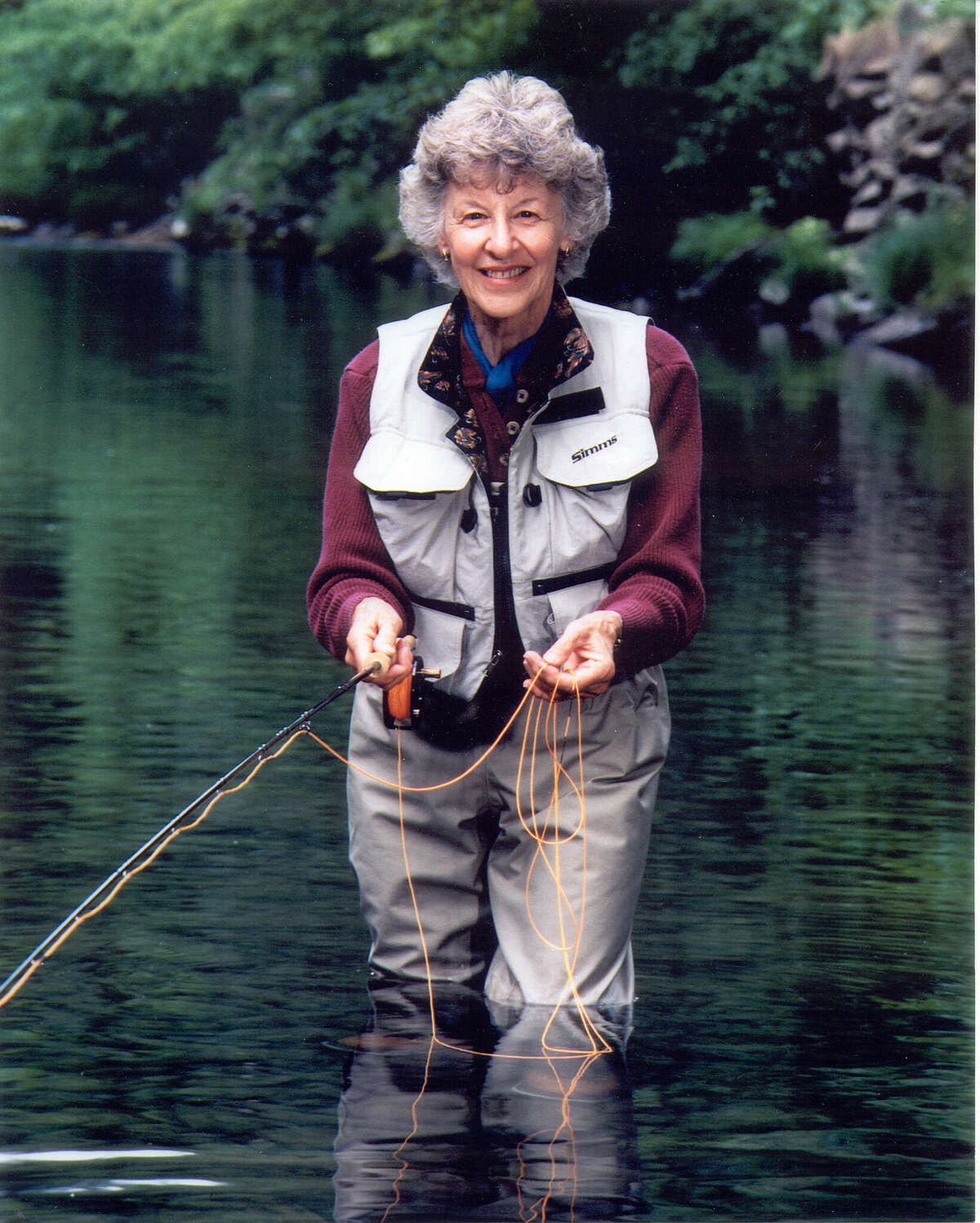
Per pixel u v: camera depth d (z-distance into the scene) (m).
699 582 2.78
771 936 3.19
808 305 19.19
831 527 8.46
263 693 5.07
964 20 19.17
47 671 5.27
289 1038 2.64
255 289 22.22
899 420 12.26
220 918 3.21
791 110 21.61
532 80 2.71
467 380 2.74
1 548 7.36
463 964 2.98
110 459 9.96
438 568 2.77
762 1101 2.43
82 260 26.98
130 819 3.79
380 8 28.80
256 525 8.12
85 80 32.56
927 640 6.11
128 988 2.84
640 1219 2.05
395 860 2.94
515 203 2.64
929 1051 2.65
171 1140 2.25
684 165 22.17
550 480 2.72
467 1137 2.27
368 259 27.41
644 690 2.87
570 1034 2.69
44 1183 2.12
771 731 4.84
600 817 2.84
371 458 2.74
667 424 2.77
